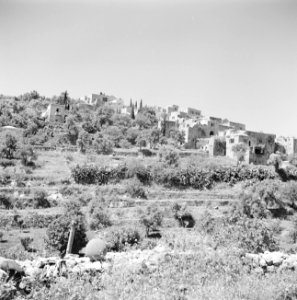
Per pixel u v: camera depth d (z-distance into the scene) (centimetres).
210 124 10744
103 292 1189
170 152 6838
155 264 1413
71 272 1322
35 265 1366
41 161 6391
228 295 1191
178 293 1196
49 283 1261
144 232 3994
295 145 9744
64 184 5466
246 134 8688
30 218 4141
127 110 13475
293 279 1360
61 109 10494
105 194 5253
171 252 1528
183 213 4634
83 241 3148
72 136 8431
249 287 1260
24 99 14738
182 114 13262
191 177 6109
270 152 9025
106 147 7638
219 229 2352
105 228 4103
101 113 11662
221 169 6431
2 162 5862
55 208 4578
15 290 1180
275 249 2353
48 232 3162
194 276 1341
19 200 4594
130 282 1268
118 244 3102
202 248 1670
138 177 5916
